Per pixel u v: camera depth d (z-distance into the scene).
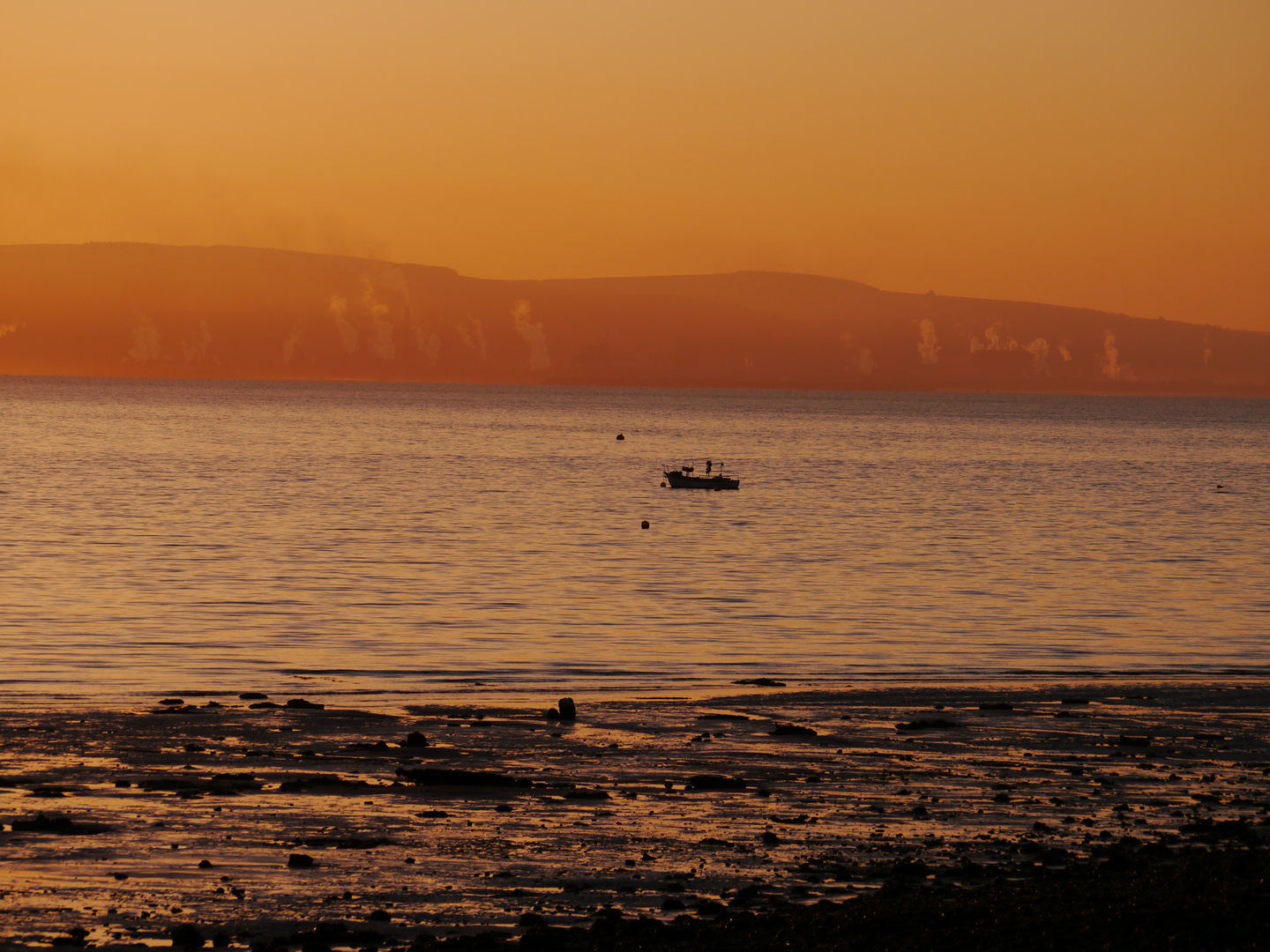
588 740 92.88
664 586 194.25
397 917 53.38
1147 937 45.62
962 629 158.12
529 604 174.25
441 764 84.31
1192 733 97.94
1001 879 56.84
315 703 106.12
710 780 79.38
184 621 155.12
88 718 97.06
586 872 60.41
